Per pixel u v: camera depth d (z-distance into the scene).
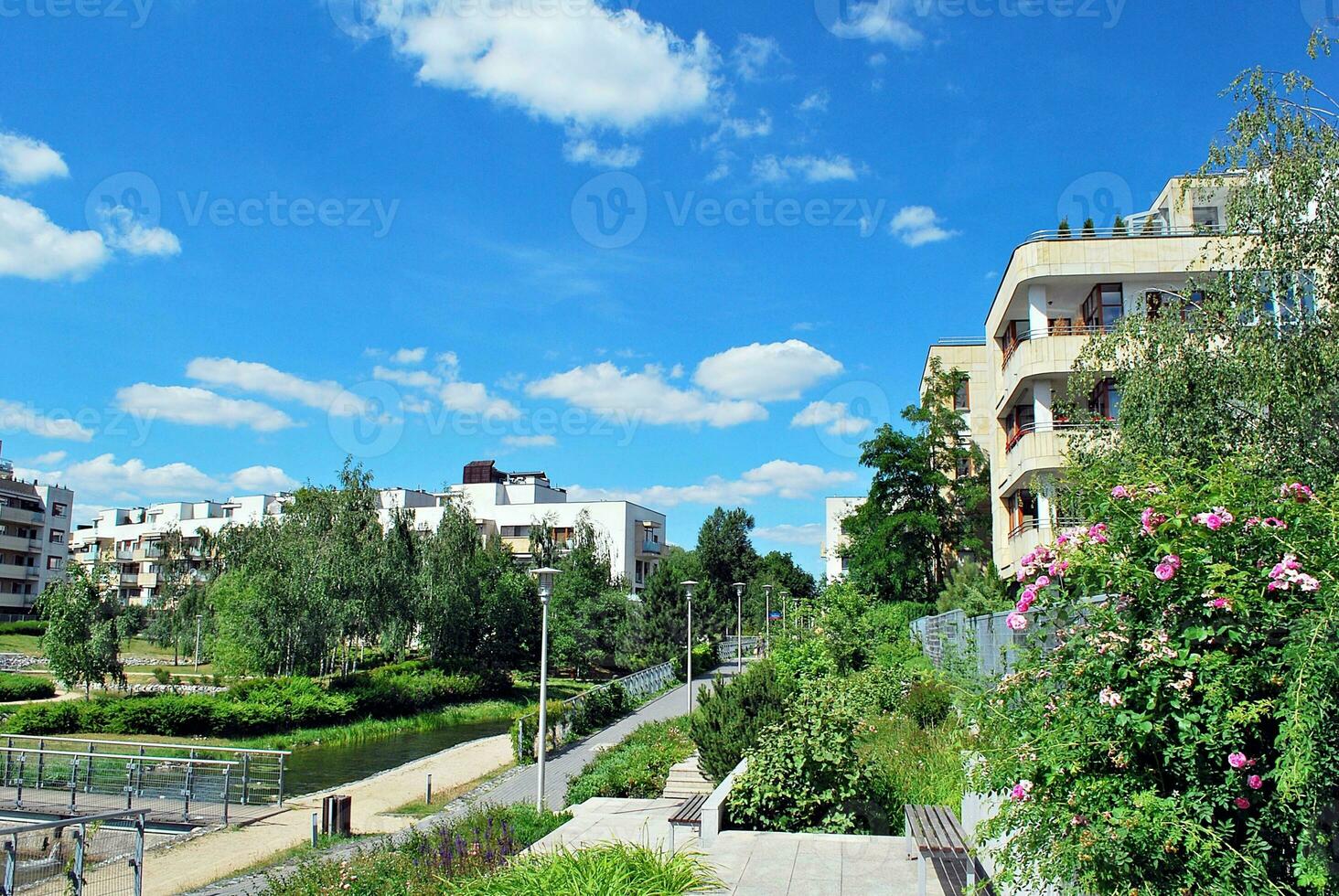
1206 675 4.13
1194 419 9.70
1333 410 9.09
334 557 40.59
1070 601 4.80
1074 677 4.58
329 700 33.47
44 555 76.62
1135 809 4.18
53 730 28.88
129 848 15.09
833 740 10.23
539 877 7.04
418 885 8.88
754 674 14.35
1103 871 4.27
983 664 13.63
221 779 19.45
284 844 15.54
